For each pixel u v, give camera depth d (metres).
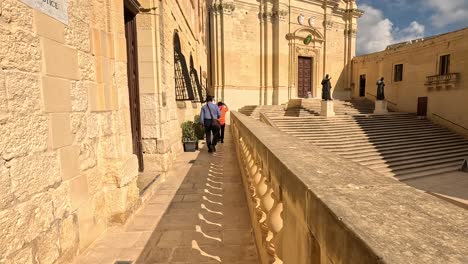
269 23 26.06
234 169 6.60
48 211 2.33
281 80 26.39
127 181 3.66
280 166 1.77
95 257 2.85
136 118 5.63
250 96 26.23
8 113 1.93
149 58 5.61
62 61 2.59
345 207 0.97
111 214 3.48
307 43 27.33
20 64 2.06
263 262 2.43
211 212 4.01
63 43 2.62
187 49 11.27
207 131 8.83
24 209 2.04
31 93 2.17
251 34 25.80
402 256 0.66
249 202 3.86
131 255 2.90
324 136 17.89
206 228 3.51
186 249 3.01
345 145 17.23
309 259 1.20
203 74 19.00
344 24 30.28
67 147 2.64
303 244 1.29
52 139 2.41
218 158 7.93
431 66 23.97
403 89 26.50
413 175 15.20
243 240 3.20
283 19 25.94
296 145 2.43
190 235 3.33
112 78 3.53
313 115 22.62
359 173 1.43
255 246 3.05
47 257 2.29
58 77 2.52
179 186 5.27
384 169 15.42
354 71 31.30
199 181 5.59
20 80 2.05
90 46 3.14
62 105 2.58
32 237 2.12
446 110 22.97
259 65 26.36
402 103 26.69
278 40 25.91
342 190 1.15
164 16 6.32
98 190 3.28
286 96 26.98
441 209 0.96
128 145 3.87
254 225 3.17
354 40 30.67
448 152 18.75
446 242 0.73
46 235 2.29
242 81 25.73
